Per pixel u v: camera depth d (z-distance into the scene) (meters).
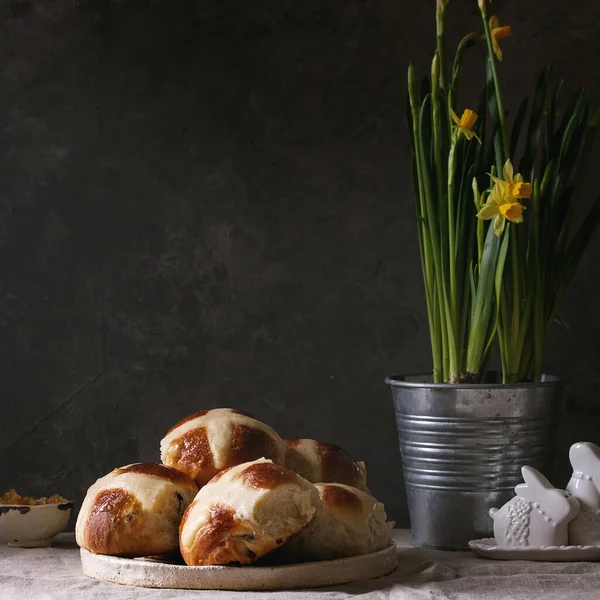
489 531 1.41
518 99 1.58
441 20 1.45
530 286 1.44
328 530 1.27
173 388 1.59
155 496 1.28
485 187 1.46
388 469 1.58
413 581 1.27
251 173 1.60
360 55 1.59
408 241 1.58
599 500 1.36
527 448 1.41
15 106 1.61
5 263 1.60
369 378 1.58
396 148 1.59
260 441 1.33
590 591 1.24
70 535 1.49
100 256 1.60
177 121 1.60
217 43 1.60
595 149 1.56
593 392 1.56
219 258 1.60
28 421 1.60
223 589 1.23
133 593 1.22
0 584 1.27
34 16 1.61
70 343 1.60
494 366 1.57
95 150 1.60
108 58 1.60
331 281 1.59
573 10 1.58
